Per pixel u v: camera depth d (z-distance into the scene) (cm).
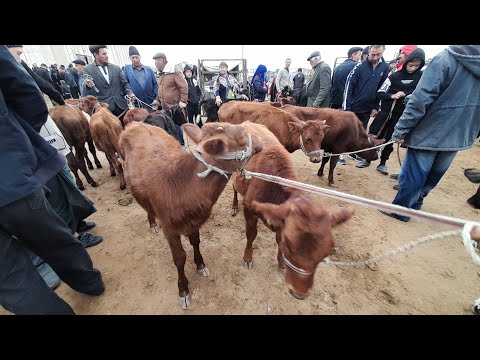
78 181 455
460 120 274
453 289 256
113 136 419
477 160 602
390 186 480
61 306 193
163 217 200
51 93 395
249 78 1708
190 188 189
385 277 270
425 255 302
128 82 550
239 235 340
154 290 256
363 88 506
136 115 434
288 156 239
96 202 422
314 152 399
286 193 198
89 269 226
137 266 286
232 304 241
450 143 285
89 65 489
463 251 308
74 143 428
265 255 303
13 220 154
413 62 432
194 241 253
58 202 263
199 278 270
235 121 518
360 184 488
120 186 462
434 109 279
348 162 612
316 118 480
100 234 340
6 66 146
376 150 469
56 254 191
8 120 143
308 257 143
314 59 590
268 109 466
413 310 234
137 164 232
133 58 531
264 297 248
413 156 318
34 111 171
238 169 185
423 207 407
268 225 206
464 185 481
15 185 147
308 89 619
